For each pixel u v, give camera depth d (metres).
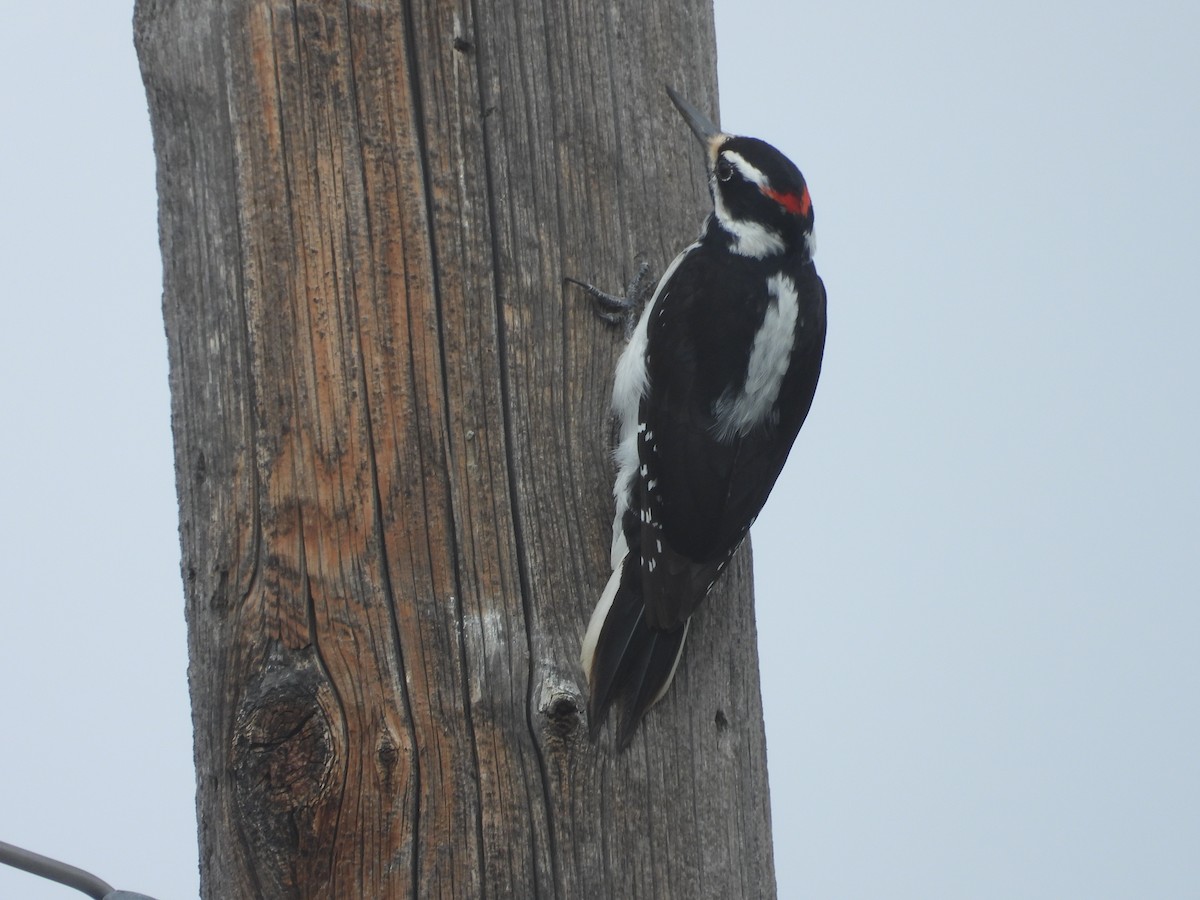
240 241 6.09
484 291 6.18
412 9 6.18
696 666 6.69
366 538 5.92
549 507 6.24
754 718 6.96
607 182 6.62
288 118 6.09
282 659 5.84
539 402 6.29
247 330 6.04
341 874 5.68
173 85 6.27
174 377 6.26
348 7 6.12
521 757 5.92
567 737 5.95
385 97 6.12
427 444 6.01
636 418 6.73
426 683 5.86
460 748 5.84
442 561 5.97
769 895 6.72
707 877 6.34
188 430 6.20
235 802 5.77
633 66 6.79
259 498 5.96
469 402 6.09
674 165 7.03
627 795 6.14
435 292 6.09
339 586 5.88
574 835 5.94
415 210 6.10
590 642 6.18
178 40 6.27
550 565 6.20
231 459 6.04
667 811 6.28
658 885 6.16
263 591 5.90
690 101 7.16
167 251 6.30
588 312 6.49
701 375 7.22
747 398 7.32
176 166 6.26
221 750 5.91
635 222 6.75
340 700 5.80
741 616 7.08
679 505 6.77
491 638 5.98
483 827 5.82
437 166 6.15
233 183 6.11
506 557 6.09
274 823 5.68
